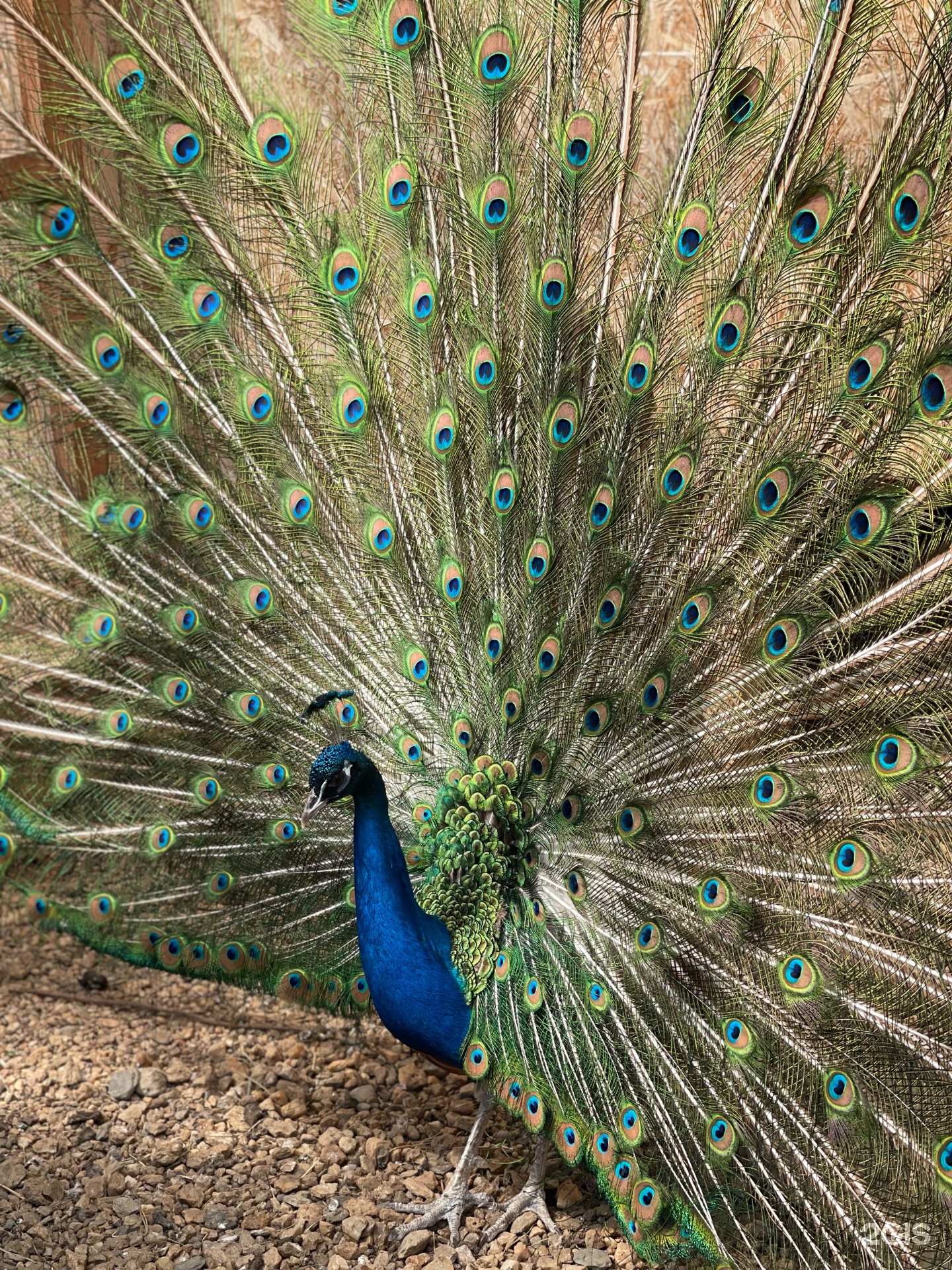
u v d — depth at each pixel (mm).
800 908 1758
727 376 1835
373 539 2049
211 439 2100
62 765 2131
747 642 1812
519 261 1948
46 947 2482
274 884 2113
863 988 1718
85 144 2064
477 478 1996
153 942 2121
